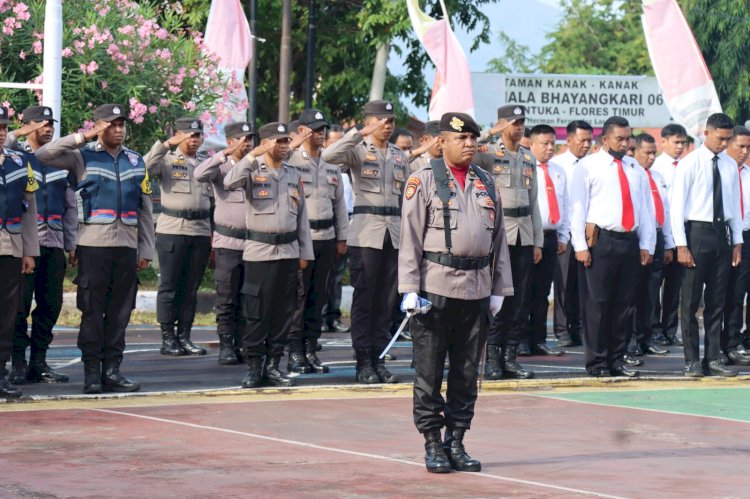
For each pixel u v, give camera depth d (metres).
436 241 10.80
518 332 16.83
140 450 11.20
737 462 11.28
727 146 17.70
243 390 15.09
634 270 16.98
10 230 14.04
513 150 17.00
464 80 30.62
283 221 15.41
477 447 11.77
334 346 21.36
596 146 32.88
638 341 21.22
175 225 19.30
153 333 23.06
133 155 15.09
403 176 16.44
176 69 27.47
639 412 14.12
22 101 26.52
